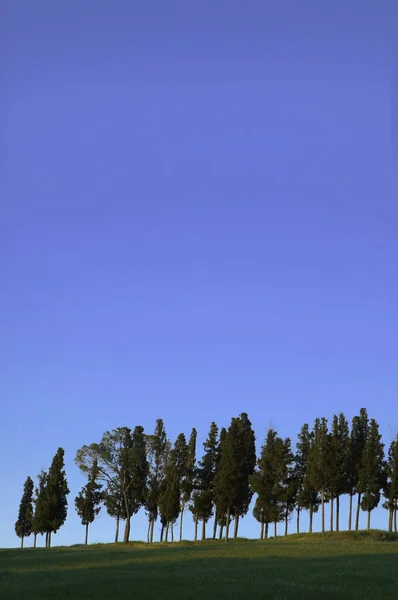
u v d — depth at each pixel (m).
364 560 50.19
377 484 90.94
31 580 40.59
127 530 94.81
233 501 87.06
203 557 54.06
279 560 50.56
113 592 34.72
